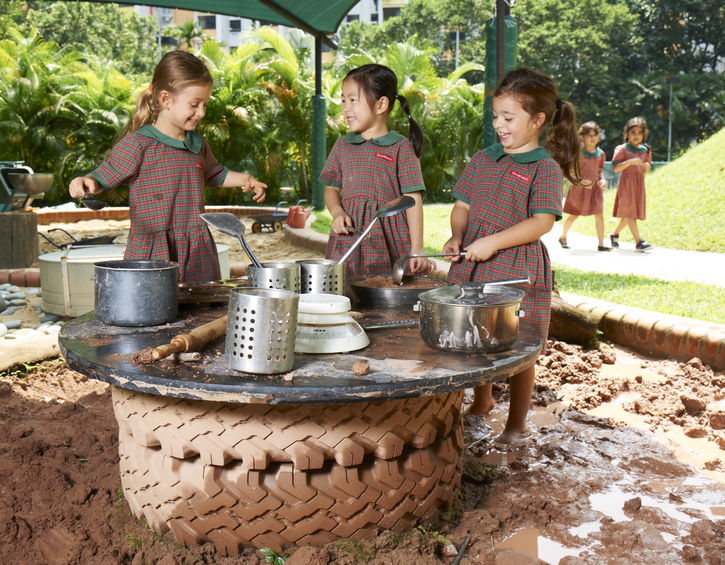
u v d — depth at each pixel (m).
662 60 49.00
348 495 2.08
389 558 2.07
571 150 3.25
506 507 2.51
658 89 44.59
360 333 2.22
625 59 48.34
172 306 2.42
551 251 9.12
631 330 4.57
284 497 2.05
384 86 3.50
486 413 3.56
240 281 3.06
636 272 7.30
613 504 2.58
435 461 2.27
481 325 2.12
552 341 4.54
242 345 1.91
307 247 8.78
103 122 18.48
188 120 3.31
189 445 2.06
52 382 3.83
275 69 19.88
